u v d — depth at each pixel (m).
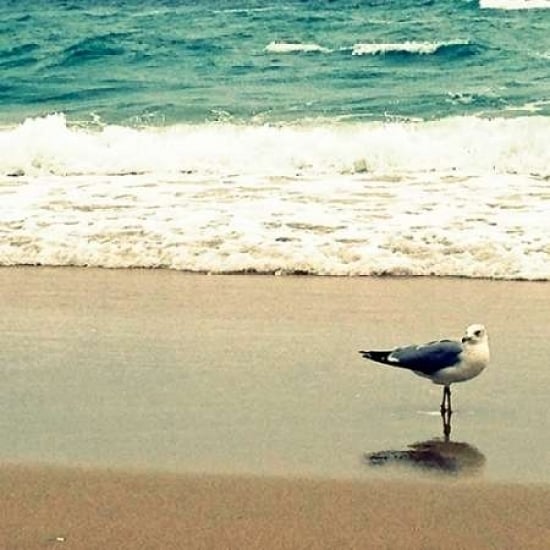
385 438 6.90
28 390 7.97
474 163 18.44
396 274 11.62
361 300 10.61
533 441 6.84
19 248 12.57
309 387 7.96
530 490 6.03
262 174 17.88
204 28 41.91
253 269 11.84
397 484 6.12
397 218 13.70
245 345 9.09
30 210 14.56
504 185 16.41
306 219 13.67
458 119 25.69
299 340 9.23
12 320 9.98
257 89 32.38
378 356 7.12
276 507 5.80
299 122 26.36
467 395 7.78
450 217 13.75
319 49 38.03
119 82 34.94
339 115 27.44
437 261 11.81
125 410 7.48
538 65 34.38
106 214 14.19
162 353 8.89
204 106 29.66
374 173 17.91
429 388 7.94
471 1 43.44
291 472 6.30
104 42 39.69
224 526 5.55
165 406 7.56
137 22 43.84
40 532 5.47
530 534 5.46
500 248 12.16
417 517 5.67
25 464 6.45
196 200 15.21
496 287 11.06
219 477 6.22
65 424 7.20
